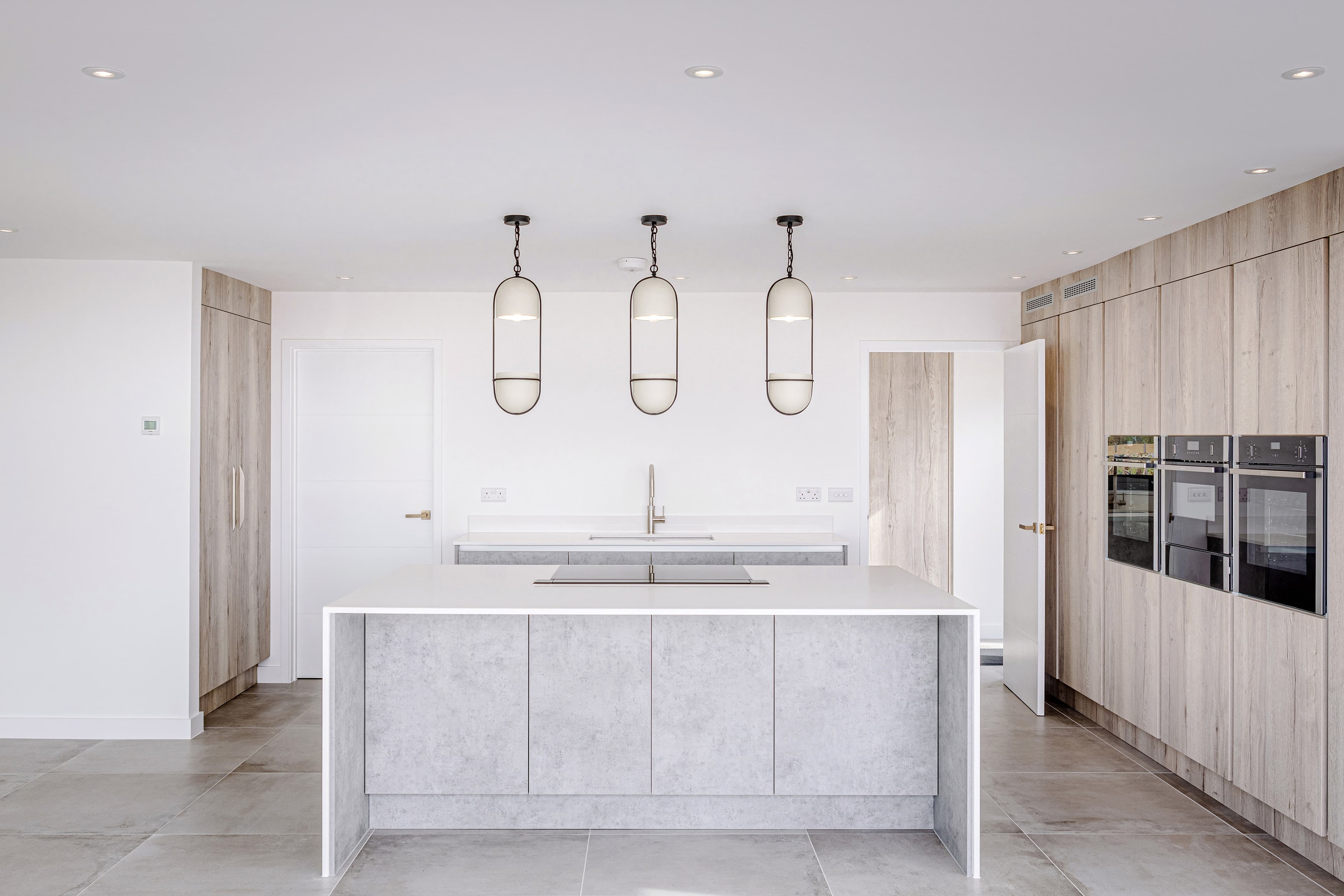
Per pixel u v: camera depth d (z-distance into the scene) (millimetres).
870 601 3365
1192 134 2803
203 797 3951
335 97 2504
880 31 2094
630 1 1943
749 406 5875
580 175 3248
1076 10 1990
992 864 3330
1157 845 3504
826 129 2768
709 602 3352
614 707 3561
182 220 3908
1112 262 4738
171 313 4758
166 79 2377
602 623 3551
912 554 7250
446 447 5867
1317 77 2369
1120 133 2799
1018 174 3242
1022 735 4883
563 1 1943
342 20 2039
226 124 2723
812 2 1953
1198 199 3557
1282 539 3410
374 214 3805
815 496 5891
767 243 4395
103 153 2996
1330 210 3176
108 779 4152
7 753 4516
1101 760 4488
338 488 5973
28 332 4711
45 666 4730
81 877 3203
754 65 2287
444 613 3217
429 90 2453
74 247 4449
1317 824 3229
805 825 3637
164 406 4742
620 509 5871
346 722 3363
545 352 5855
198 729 4812
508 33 2102
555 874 3230
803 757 3576
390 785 3561
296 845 3463
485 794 3584
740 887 3137
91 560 4730
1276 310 3457
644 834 3568
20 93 2469
